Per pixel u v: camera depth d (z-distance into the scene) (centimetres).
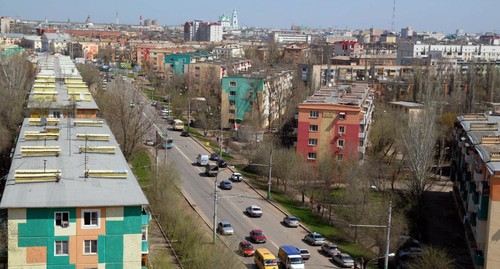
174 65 19850
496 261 4969
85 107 7388
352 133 9181
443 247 6275
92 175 4219
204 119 12325
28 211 3672
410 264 5666
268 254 5609
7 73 10569
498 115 8000
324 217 7531
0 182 6072
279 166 8625
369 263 6078
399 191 7638
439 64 17612
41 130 5572
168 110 13812
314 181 8600
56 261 3756
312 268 5772
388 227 4825
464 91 14925
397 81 16150
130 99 11162
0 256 3819
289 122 11775
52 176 4088
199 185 8450
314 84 14525
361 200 6862
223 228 6550
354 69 18412
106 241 3834
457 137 7762
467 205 6356
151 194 6775
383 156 9769
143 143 10275
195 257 5238
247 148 10612
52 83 8688
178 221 6069
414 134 7662
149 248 5550
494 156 5247
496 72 15212
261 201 7956
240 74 14088
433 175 9100
